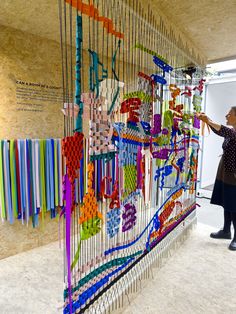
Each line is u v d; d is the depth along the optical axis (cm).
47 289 188
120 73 148
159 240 210
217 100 510
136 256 177
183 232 269
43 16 195
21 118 237
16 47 227
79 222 120
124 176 151
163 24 191
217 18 200
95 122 122
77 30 106
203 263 223
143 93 165
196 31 227
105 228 141
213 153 538
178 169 238
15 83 229
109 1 129
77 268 125
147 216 187
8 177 222
